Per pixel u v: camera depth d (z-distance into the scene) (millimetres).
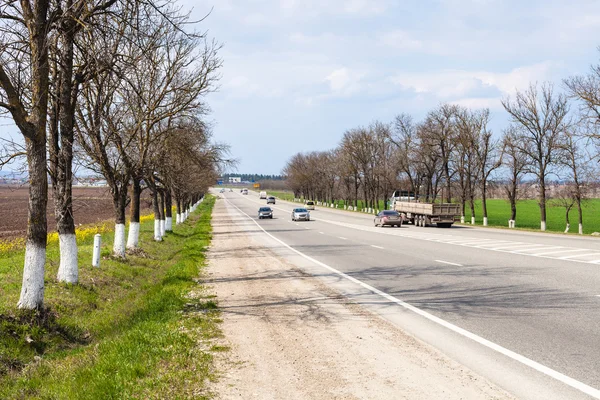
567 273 12930
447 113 56094
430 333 7633
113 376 6039
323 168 118812
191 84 19141
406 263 16547
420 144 59750
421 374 5773
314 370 6066
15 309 9133
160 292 12336
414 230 35688
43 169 9266
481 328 7770
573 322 7859
